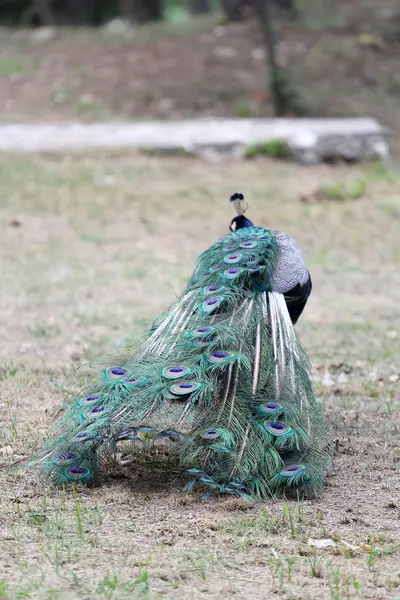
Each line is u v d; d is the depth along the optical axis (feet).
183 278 108.06
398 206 141.28
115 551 46.52
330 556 46.70
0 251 115.55
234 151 164.35
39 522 49.37
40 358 79.41
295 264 59.31
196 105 188.96
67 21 329.93
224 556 46.26
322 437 56.08
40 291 100.53
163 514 51.08
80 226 128.47
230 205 139.95
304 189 148.56
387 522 50.96
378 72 207.41
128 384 51.98
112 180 148.77
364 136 166.81
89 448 53.31
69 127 173.68
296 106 186.29
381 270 114.93
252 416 52.75
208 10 339.36
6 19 334.24
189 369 51.98
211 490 53.31
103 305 96.27
